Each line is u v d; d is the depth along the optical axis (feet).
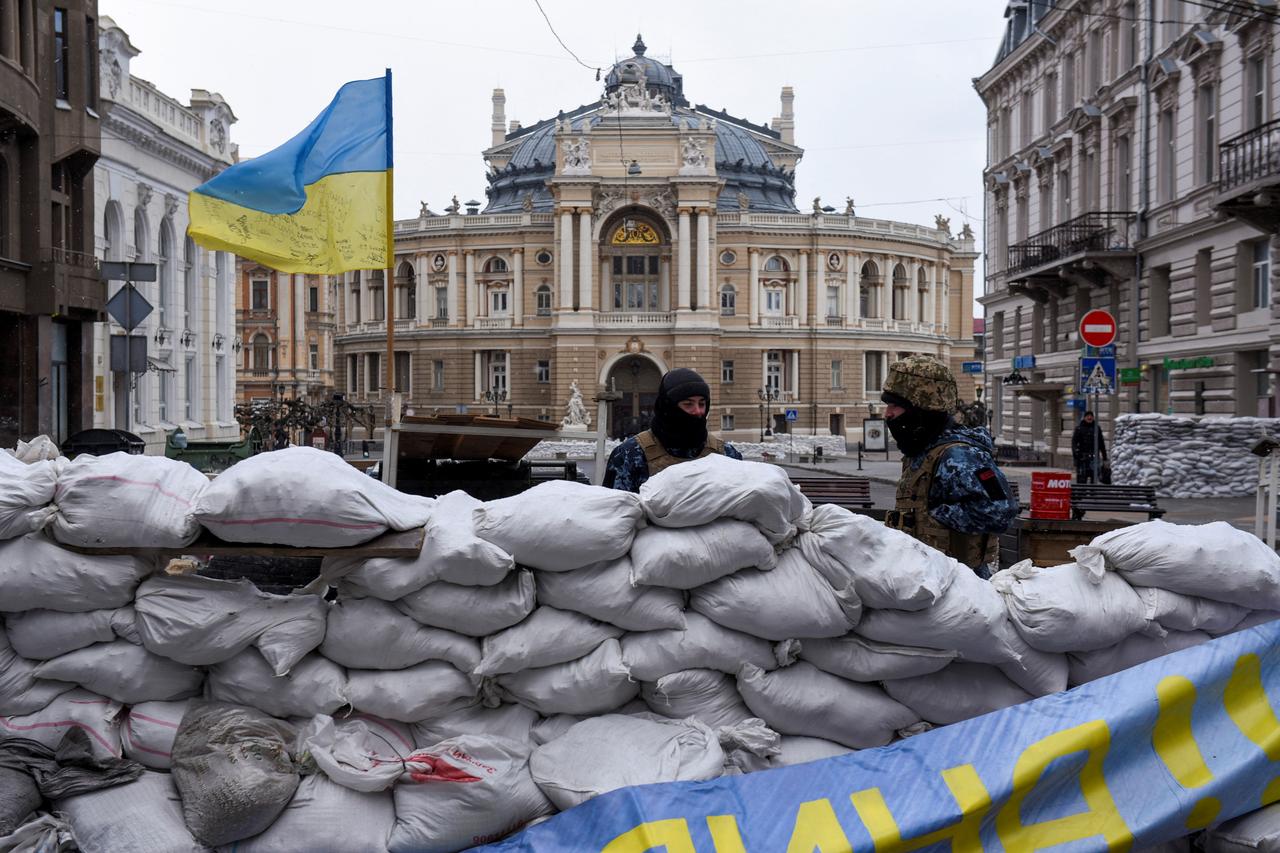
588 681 12.28
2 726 12.00
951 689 13.01
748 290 237.25
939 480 14.76
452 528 12.13
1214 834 12.42
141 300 45.68
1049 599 12.91
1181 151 80.12
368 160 26.81
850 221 240.12
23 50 66.08
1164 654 13.53
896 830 10.96
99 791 11.46
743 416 236.43
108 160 86.12
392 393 26.48
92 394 79.92
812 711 12.72
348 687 12.16
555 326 229.25
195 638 11.66
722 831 10.79
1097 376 51.80
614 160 229.25
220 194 26.61
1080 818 11.63
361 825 11.21
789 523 12.69
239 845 11.15
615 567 12.42
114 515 11.64
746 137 267.18
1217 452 69.72
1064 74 103.09
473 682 12.32
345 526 11.77
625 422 233.35
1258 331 69.72
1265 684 12.87
